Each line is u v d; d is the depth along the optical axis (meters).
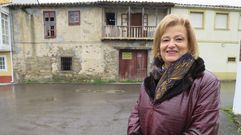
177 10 17.31
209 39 18.02
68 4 16.53
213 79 1.35
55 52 17.38
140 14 17.64
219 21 18.16
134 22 17.69
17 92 12.50
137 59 17.50
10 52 17.39
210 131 1.27
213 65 18.23
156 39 1.58
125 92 12.09
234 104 6.53
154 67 1.58
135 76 17.56
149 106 1.46
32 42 17.41
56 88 13.93
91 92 12.16
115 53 17.12
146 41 17.09
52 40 17.33
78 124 6.27
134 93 11.72
